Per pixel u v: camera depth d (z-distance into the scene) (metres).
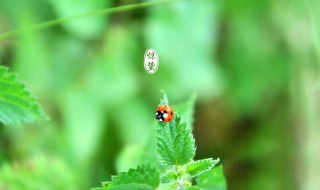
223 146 0.94
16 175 0.58
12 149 0.75
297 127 0.93
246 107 0.93
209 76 0.83
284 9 0.90
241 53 0.91
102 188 0.41
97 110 0.78
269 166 0.93
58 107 0.77
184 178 0.41
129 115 0.80
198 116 0.93
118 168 0.50
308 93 0.91
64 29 0.78
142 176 0.41
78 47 0.79
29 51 0.75
